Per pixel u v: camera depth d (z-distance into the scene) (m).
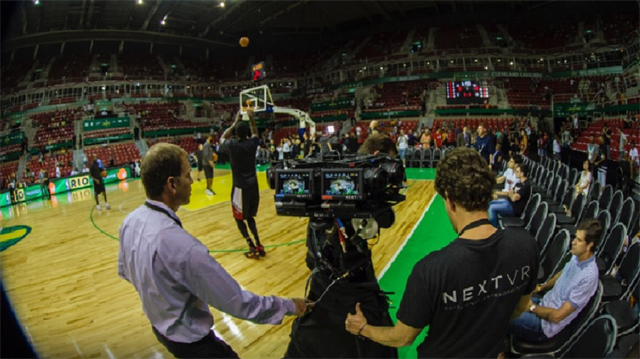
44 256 5.57
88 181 14.63
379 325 1.88
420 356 1.39
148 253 1.49
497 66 24.61
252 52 31.47
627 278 2.88
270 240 5.63
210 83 30.36
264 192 9.73
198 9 23.97
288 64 31.88
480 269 1.21
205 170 9.47
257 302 1.57
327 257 1.98
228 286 1.48
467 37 26.39
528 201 5.00
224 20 26.12
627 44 21.72
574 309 2.18
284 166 1.98
